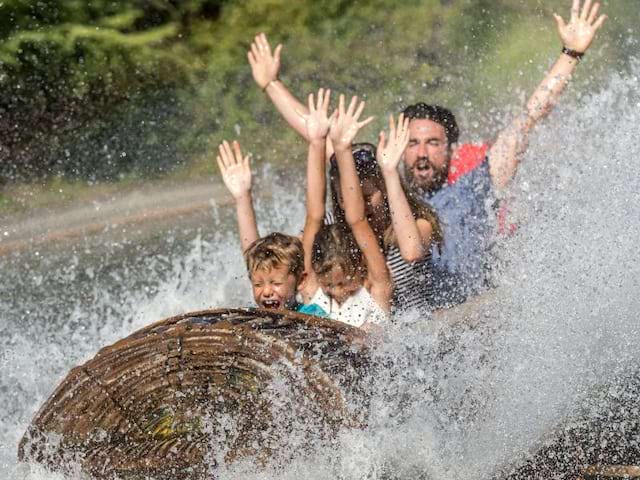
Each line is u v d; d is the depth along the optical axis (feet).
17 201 82.79
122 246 67.26
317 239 33.76
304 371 28.48
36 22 98.22
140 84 100.17
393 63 100.89
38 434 29.66
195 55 103.91
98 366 29.09
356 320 33.12
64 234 71.61
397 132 35.22
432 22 102.37
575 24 41.91
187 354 28.76
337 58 102.99
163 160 93.25
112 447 29.58
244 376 28.78
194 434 29.37
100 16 101.04
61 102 96.17
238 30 104.83
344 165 33.83
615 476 30.73
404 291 35.65
